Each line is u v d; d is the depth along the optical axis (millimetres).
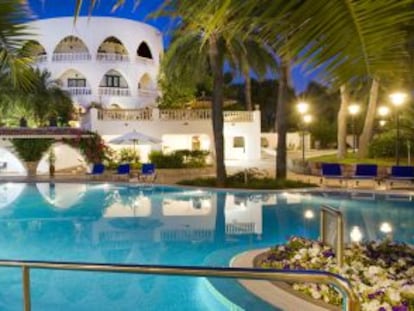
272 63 17906
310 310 4586
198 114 27891
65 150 27344
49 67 40344
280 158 18469
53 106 31953
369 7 2250
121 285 6734
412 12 2254
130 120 27578
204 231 11031
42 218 13211
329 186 17500
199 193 17453
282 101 18125
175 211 13930
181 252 9156
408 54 2455
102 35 41344
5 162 25641
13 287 6758
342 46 2395
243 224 11844
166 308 5930
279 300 4879
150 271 2668
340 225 5656
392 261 5945
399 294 4492
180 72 19922
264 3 2354
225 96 39438
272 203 15031
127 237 10516
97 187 20031
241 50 17859
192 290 6500
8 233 11156
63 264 2859
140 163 24547
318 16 2301
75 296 6336
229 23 2703
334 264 5633
